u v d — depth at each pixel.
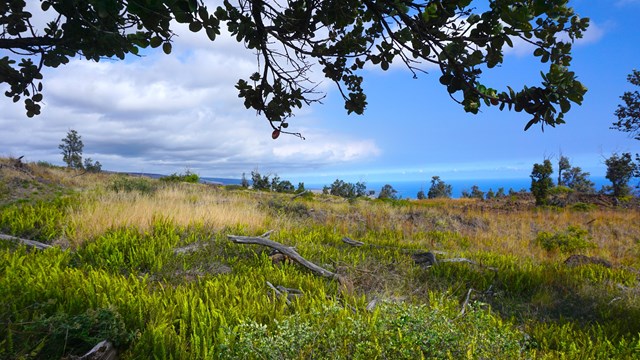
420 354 3.54
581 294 7.68
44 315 4.09
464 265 9.00
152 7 1.99
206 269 7.88
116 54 2.73
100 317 4.08
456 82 2.42
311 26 3.14
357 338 3.95
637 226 18.00
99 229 9.32
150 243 8.55
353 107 3.76
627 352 4.93
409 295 7.11
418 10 2.43
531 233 15.84
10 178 15.62
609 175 30.31
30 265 6.63
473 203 28.12
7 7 2.59
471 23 2.31
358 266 8.54
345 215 16.75
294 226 12.85
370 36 3.39
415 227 15.43
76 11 2.44
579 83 2.17
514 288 8.01
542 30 2.28
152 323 4.42
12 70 3.03
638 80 22.39
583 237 15.02
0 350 3.54
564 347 5.10
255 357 3.72
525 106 2.30
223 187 26.25
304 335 3.88
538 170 25.83
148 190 16.22
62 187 16.81
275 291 6.48
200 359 3.97
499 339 4.12
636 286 8.41
